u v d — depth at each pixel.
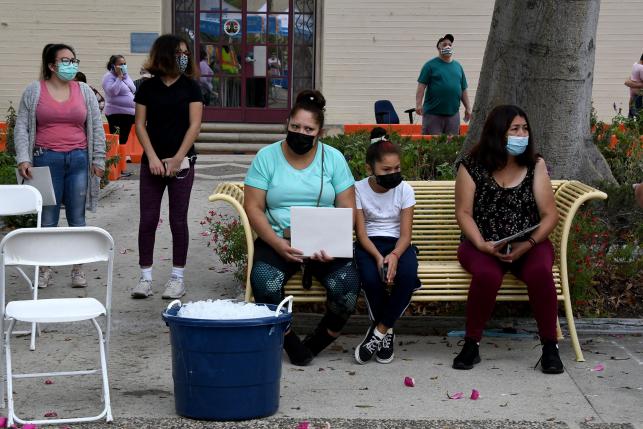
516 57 9.09
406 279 6.21
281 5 18.91
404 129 15.84
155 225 7.84
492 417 5.34
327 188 6.38
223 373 5.17
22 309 5.40
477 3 18.69
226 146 18.02
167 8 18.62
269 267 6.17
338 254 6.17
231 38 18.92
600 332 6.93
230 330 5.12
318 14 18.81
